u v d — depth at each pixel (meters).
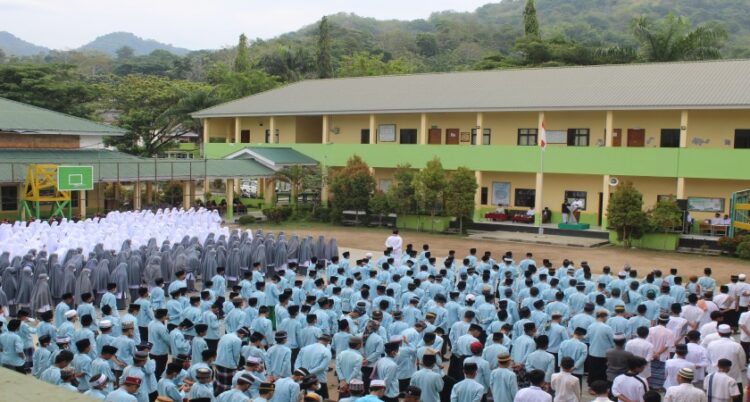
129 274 22.70
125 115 71.38
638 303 17.72
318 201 50.44
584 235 40.94
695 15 126.19
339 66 101.19
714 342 13.21
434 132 49.16
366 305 16.03
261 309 14.91
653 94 40.72
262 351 12.89
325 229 44.44
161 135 70.62
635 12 135.25
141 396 11.91
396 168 48.03
